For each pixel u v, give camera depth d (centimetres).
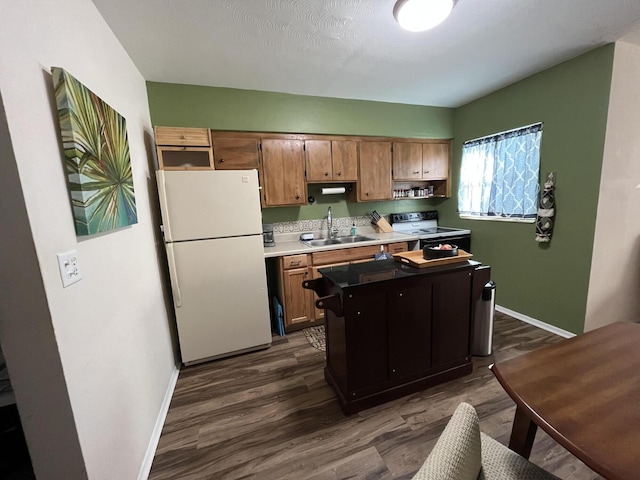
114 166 136
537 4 164
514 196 292
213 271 232
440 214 401
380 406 180
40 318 85
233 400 194
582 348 113
